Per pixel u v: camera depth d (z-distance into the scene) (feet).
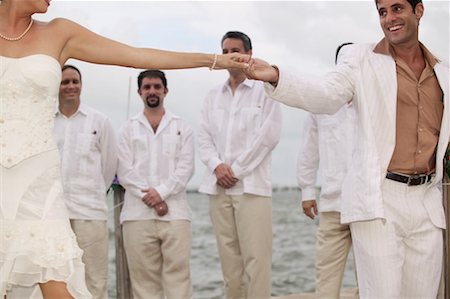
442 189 16.10
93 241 19.57
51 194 12.01
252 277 19.31
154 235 20.07
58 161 12.26
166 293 20.13
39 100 12.05
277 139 19.52
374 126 13.57
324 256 17.69
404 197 13.64
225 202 19.56
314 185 19.12
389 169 13.66
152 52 13.00
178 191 20.12
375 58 13.75
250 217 19.25
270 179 19.57
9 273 11.76
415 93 13.57
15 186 11.84
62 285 11.93
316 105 13.53
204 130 20.11
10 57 11.96
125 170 20.22
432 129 13.71
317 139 18.85
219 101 20.02
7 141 11.86
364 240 13.65
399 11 13.35
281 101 13.55
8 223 11.77
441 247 13.92
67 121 19.83
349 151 17.26
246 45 19.81
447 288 16.20
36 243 11.67
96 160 19.81
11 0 11.98
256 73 13.32
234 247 19.74
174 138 20.36
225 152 19.61
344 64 13.76
